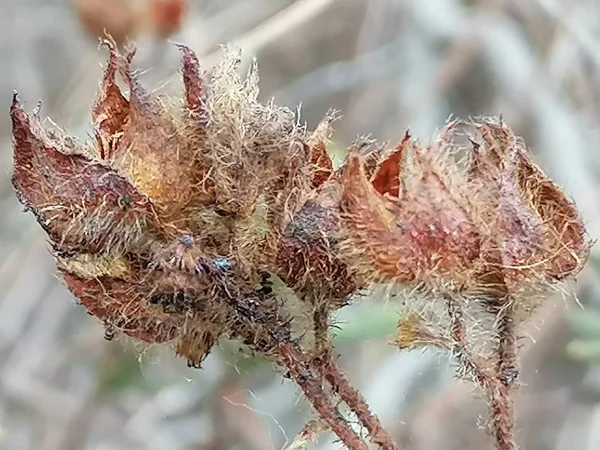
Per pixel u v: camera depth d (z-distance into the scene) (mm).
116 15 187
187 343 97
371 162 96
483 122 99
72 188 94
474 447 182
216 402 176
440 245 95
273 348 97
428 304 98
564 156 201
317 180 97
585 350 160
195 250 94
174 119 95
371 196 95
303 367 97
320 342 97
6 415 203
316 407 97
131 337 97
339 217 95
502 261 97
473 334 99
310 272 95
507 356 99
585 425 199
